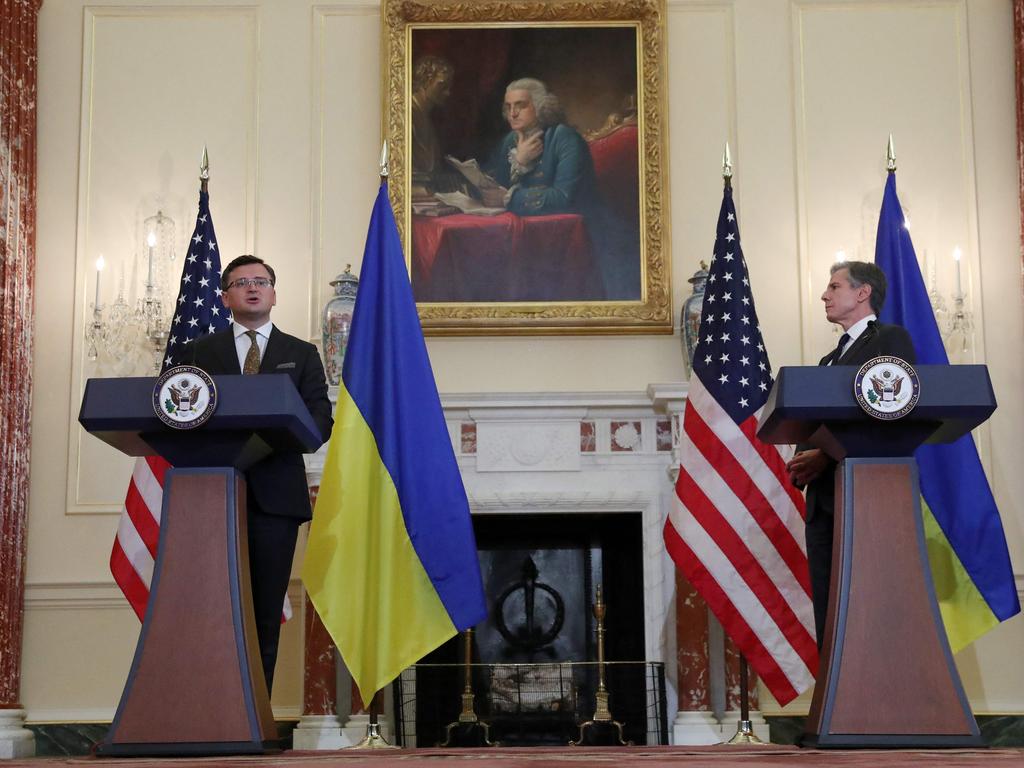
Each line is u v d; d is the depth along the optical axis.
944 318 6.77
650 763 2.40
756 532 5.27
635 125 7.00
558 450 6.58
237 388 3.07
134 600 5.62
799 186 6.95
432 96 7.05
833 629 3.00
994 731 6.36
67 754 6.41
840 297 4.36
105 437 3.16
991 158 6.97
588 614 6.90
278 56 7.12
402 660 4.39
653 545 6.50
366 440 4.64
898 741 2.90
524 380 6.80
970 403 3.02
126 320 6.83
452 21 7.08
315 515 4.54
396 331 4.77
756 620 5.22
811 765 2.34
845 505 3.06
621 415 6.62
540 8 7.07
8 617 6.36
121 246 6.92
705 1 7.16
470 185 6.97
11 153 6.67
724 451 5.33
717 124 7.05
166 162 7.01
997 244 6.89
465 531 4.57
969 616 5.33
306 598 6.17
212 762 2.62
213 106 7.07
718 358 5.44
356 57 7.13
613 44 7.06
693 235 6.95
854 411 3.04
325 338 6.55
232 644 2.97
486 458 6.58
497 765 2.39
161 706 2.93
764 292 6.87
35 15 6.99
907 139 7.00
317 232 6.95
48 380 6.79
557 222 6.92
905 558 3.02
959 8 7.10
